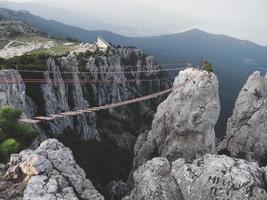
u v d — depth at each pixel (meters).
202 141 112.38
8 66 116.81
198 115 112.06
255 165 63.59
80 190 45.00
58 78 136.75
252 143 124.25
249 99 128.88
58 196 40.44
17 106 100.38
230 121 132.25
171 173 66.50
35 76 126.00
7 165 46.88
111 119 178.50
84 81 162.38
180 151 112.38
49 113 125.06
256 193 57.69
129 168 150.12
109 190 113.19
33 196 39.78
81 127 144.75
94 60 181.62
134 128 188.75
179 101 116.56
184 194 62.75
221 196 59.12
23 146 69.94
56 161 46.41
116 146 162.50
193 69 119.94
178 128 114.19
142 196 64.44
